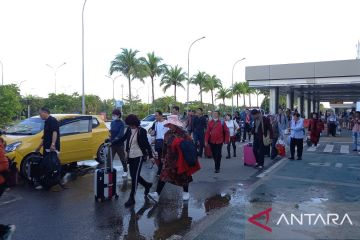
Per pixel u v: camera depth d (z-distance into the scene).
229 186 8.98
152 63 52.53
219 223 6.10
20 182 9.47
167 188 8.85
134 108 65.75
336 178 9.99
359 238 5.38
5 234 5.63
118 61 48.97
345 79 28.67
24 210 6.93
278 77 30.56
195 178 10.05
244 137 22.05
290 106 39.50
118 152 10.12
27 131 10.38
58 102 56.81
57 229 5.87
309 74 29.59
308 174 10.63
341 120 42.81
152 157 7.60
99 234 5.65
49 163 8.62
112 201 7.61
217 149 10.92
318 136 18.95
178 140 7.26
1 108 33.94
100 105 65.19
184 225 6.05
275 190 8.50
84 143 11.42
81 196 8.02
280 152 14.30
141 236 5.56
